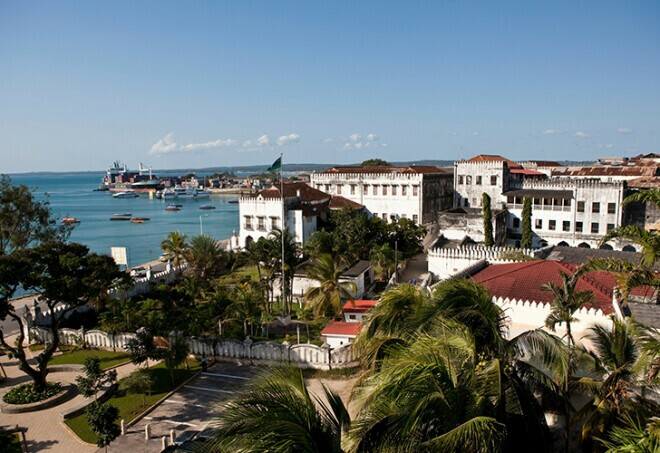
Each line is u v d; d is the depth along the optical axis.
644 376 17.44
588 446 18.33
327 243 59.19
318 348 34.28
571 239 75.00
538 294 29.77
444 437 11.35
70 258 30.58
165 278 63.19
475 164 82.75
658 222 66.50
